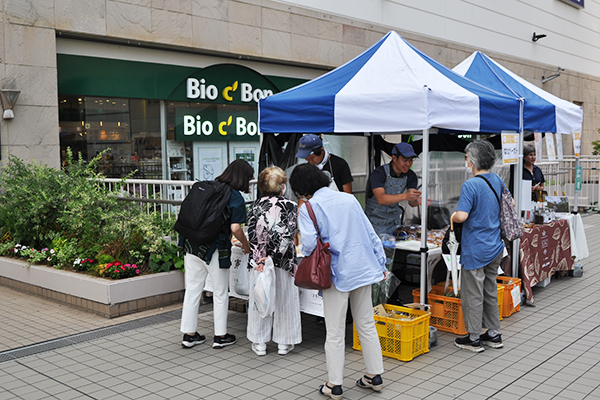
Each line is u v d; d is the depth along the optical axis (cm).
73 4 909
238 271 528
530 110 600
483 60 705
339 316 371
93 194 682
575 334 506
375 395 379
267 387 397
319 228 367
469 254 457
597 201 1522
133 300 589
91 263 632
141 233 644
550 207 760
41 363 449
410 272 693
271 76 1255
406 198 515
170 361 452
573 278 747
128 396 384
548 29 2053
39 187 728
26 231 730
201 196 459
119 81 1002
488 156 465
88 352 474
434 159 696
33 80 873
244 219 468
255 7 1165
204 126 1159
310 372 426
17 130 859
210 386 399
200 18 1077
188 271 480
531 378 404
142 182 733
